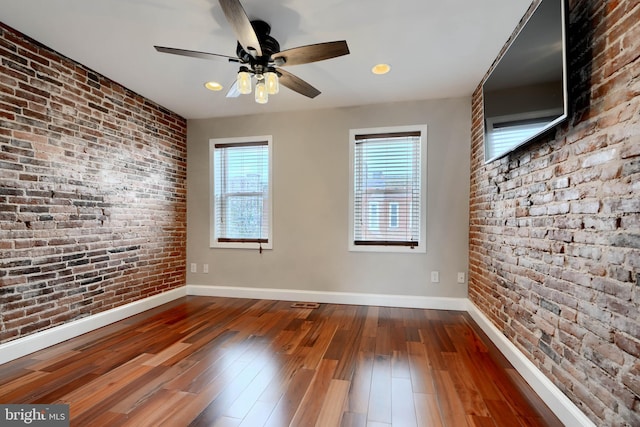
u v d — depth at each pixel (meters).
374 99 3.32
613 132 1.23
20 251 2.16
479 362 2.11
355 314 3.14
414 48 2.30
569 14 1.50
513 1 1.79
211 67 2.62
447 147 3.29
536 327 1.82
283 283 3.72
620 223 1.20
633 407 1.12
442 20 1.97
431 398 1.69
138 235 3.24
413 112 3.36
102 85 2.80
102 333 2.62
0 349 2.03
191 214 3.98
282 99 3.32
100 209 2.80
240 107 3.57
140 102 3.24
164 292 3.61
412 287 3.38
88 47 2.32
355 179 3.54
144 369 2.00
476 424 1.48
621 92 1.19
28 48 2.20
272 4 1.80
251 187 3.85
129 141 3.11
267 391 1.75
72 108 2.53
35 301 2.26
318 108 3.59
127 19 1.97
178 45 2.29
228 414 1.55
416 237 3.40
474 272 3.05
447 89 3.06
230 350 2.29
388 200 3.46
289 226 3.69
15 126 2.12
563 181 1.57
